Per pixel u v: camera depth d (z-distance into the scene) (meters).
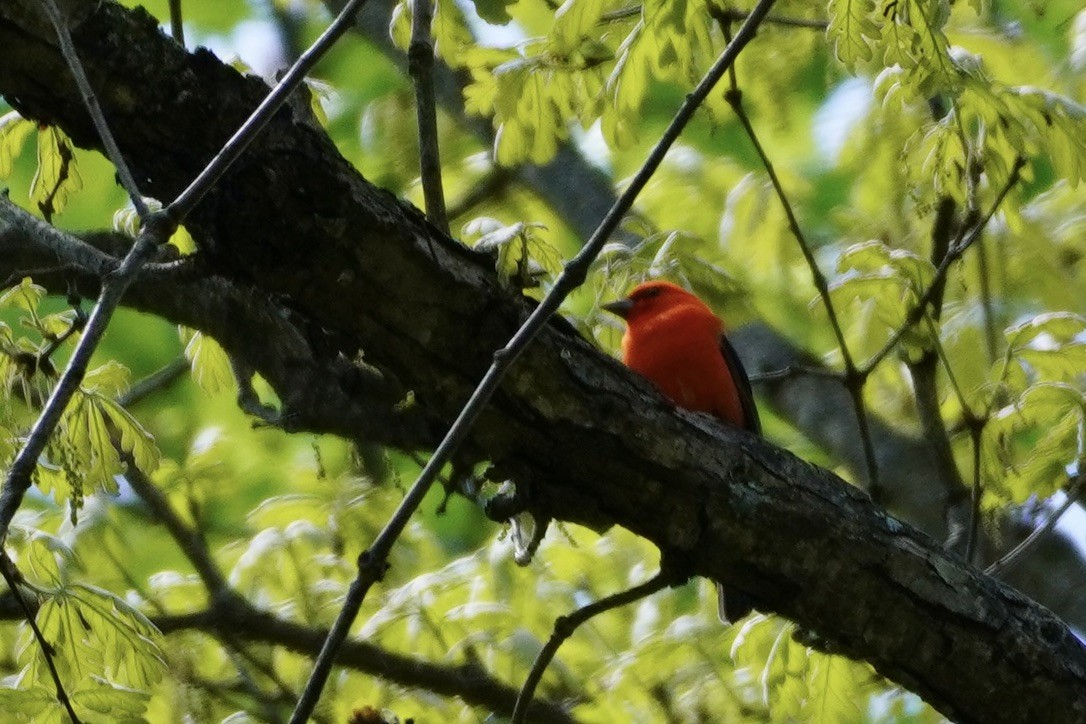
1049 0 11.98
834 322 8.52
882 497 8.54
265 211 6.10
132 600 11.37
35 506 13.12
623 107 8.59
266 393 13.53
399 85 16.25
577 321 8.50
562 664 11.68
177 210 5.07
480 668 11.05
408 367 6.58
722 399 10.20
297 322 7.02
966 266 11.75
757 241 13.02
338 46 16.55
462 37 9.32
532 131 9.18
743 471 6.84
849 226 12.61
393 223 6.28
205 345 9.26
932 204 9.12
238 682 11.50
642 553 12.59
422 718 11.21
